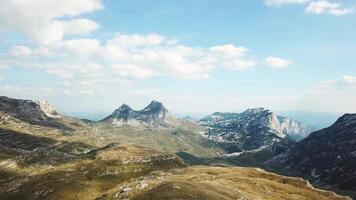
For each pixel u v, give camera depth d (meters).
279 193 154.62
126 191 126.50
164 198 96.00
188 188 101.56
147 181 129.25
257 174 196.00
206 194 99.19
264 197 135.00
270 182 171.75
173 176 179.00
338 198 173.75
